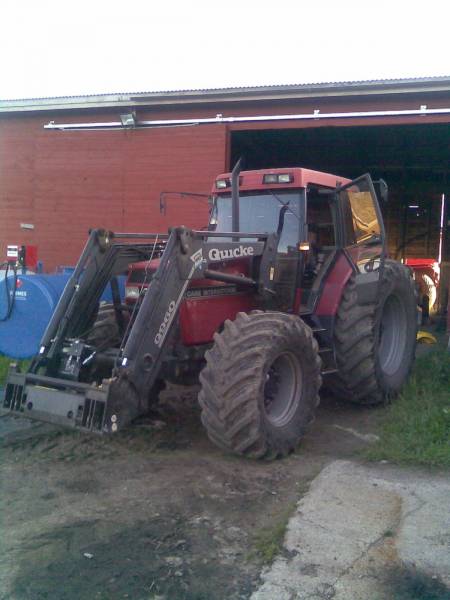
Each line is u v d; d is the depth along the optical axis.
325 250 7.11
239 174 7.00
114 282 6.33
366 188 7.29
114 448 5.99
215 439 5.43
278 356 5.64
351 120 11.64
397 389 7.43
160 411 7.06
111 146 13.42
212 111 12.62
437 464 5.43
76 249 13.84
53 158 13.91
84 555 4.11
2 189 14.35
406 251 19.73
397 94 11.23
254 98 12.08
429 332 13.23
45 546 4.23
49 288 9.05
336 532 4.32
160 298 5.41
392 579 3.79
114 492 5.05
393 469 5.38
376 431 6.52
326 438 6.32
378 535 4.28
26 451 5.94
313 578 3.82
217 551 4.15
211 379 5.37
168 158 12.98
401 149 15.85
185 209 12.92
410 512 4.56
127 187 13.35
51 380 5.42
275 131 13.80
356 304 6.86
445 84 10.88
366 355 6.84
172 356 5.96
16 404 5.55
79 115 13.65
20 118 14.12
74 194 13.78
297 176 6.70
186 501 4.88
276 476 5.33
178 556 4.09
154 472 5.44
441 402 6.95
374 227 7.30
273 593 3.68
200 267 5.70
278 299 6.68
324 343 6.93
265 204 6.95
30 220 14.17
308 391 5.95
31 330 9.07
